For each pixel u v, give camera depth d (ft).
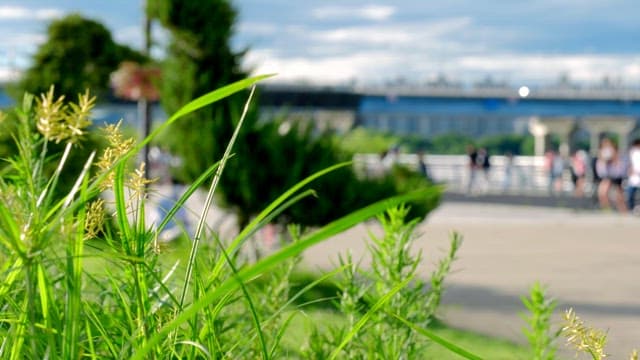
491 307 33.40
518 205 114.42
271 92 240.32
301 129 38.04
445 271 8.41
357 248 42.50
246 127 37.83
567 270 47.88
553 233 72.43
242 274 3.28
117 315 5.11
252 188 37.58
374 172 38.22
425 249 44.01
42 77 41.63
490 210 103.35
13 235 3.43
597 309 34.58
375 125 307.17
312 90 244.63
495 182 158.20
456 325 27.99
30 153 4.00
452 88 278.46
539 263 50.93
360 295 7.84
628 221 87.81
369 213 3.18
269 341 7.02
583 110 289.94
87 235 4.34
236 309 7.99
